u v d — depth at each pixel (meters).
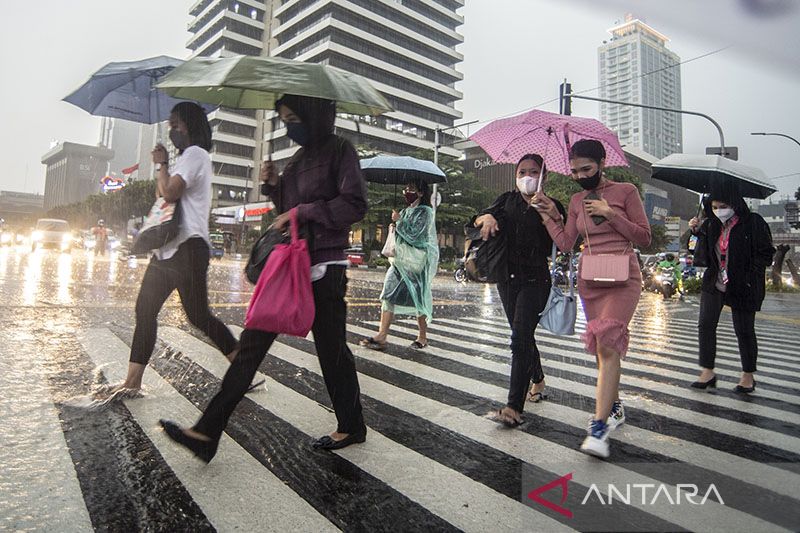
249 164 67.50
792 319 10.62
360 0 64.50
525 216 2.94
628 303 2.61
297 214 2.18
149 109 3.69
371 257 36.31
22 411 2.61
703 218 4.10
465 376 3.87
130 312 5.81
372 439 2.52
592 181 2.77
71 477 1.96
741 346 3.88
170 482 1.96
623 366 4.73
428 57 72.56
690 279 17.31
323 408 2.91
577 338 6.06
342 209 2.21
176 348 4.21
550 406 3.22
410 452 2.37
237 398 2.05
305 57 64.88
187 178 2.80
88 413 2.63
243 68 2.14
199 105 2.99
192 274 2.90
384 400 3.20
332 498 1.90
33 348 3.92
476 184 40.41
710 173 3.76
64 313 5.55
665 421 3.04
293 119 2.30
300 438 2.47
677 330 7.68
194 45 79.00
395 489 1.99
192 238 2.88
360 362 4.24
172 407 2.77
